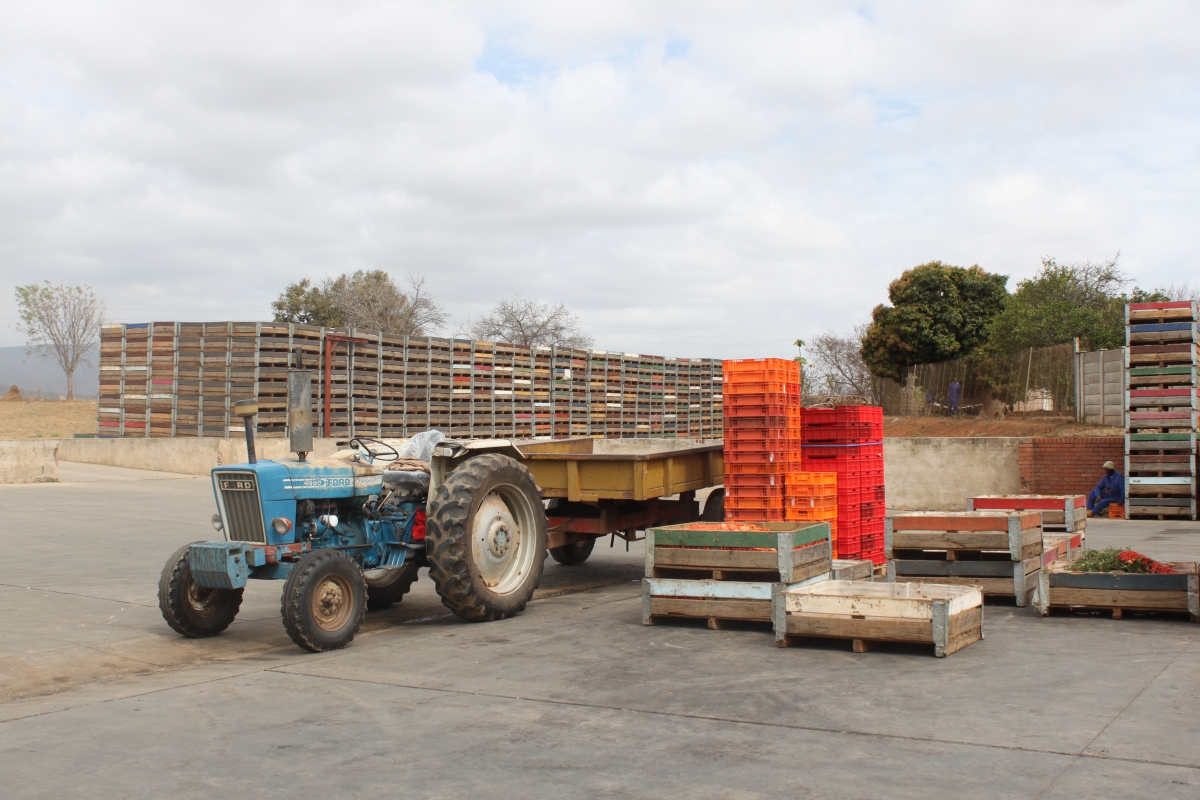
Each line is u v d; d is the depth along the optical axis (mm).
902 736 4625
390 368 25469
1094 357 20641
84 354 58094
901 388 32250
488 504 8359
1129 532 13828
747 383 9500
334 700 5613
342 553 7203
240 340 23062
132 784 4230
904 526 8797
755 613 7363
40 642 7168
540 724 5000
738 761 4320
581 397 31281
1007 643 6738
